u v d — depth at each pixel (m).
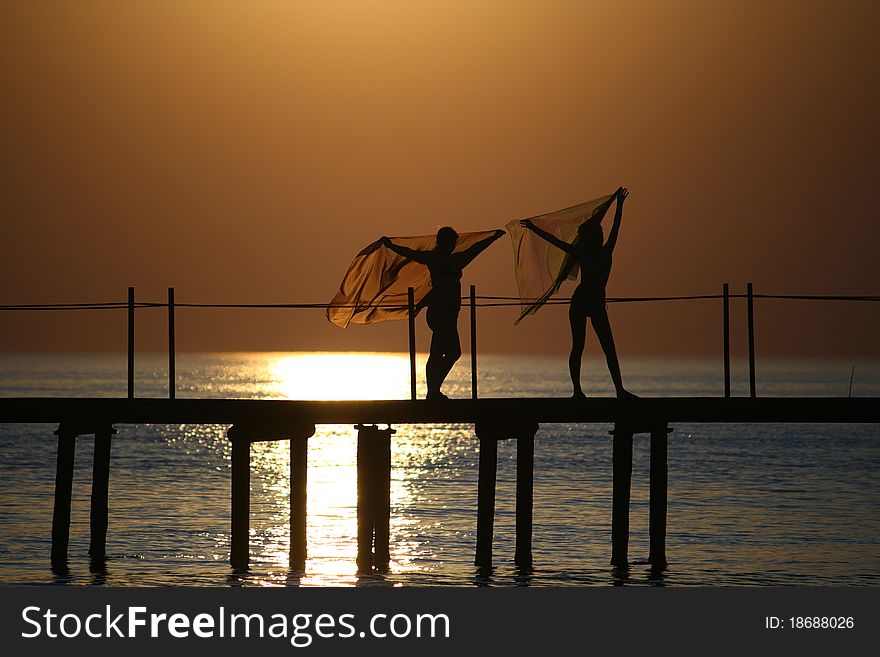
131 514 73.94
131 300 49.81
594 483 96.88
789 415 47.47
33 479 96.38
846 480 99.31
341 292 52.31
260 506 79.25
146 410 49.09
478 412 49.03
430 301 48.94
